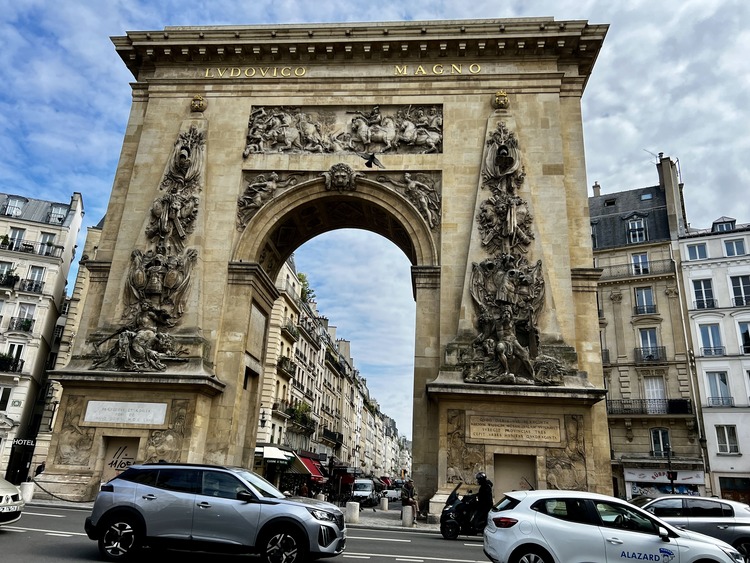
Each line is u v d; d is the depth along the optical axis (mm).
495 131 29859
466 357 25734
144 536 12352
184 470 13039
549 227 28219
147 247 29156
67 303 64188
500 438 24781
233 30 32438
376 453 153500
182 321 27750
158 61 33312
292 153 31062
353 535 18984
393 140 30750
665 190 57531
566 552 11328
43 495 24875
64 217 62562
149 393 26453
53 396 50875
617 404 52438
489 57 31391
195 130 31359
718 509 16719
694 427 49000
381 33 31500
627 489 49656
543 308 26406
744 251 51562
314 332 71750
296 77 32156
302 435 64375
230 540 12102
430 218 29125
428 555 15195
